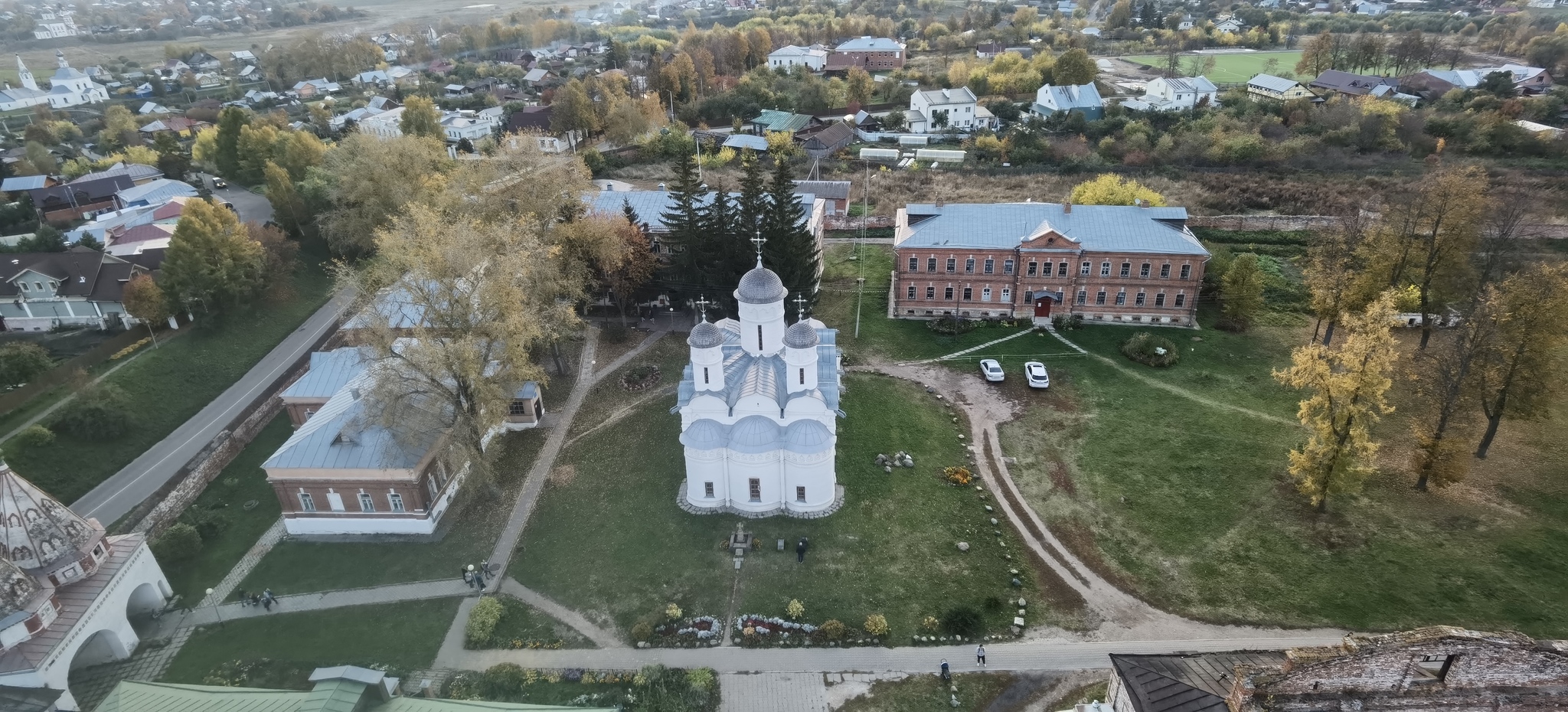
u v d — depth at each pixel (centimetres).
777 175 7081
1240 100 15462
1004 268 7812
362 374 6241
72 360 7056
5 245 9588
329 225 8781
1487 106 14300
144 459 6231
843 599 4678
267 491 5856
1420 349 7094
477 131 15275
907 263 7938
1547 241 9469
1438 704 3103
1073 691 4078
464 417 5331
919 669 4234
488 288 5344
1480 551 4847
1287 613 4516
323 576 4988
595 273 7738
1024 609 4600
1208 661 3409
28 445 5822
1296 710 3041
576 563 5022
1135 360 7238
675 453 6041
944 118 15450
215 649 4472
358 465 5103
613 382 7081
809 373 5109
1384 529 5072
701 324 5075
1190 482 5634
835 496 5497
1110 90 17888
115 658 4425
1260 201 11394
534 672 4225
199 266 7581
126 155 13825
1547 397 5453
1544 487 5381
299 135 11656
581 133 15375
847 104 17038
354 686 3231
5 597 3875
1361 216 9169
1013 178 12694
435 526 5403
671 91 17150
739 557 4994
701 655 4356
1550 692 3083
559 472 5900
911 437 6197
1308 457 5084
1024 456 6016
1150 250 7481
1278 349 7400
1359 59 18400
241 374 7500
